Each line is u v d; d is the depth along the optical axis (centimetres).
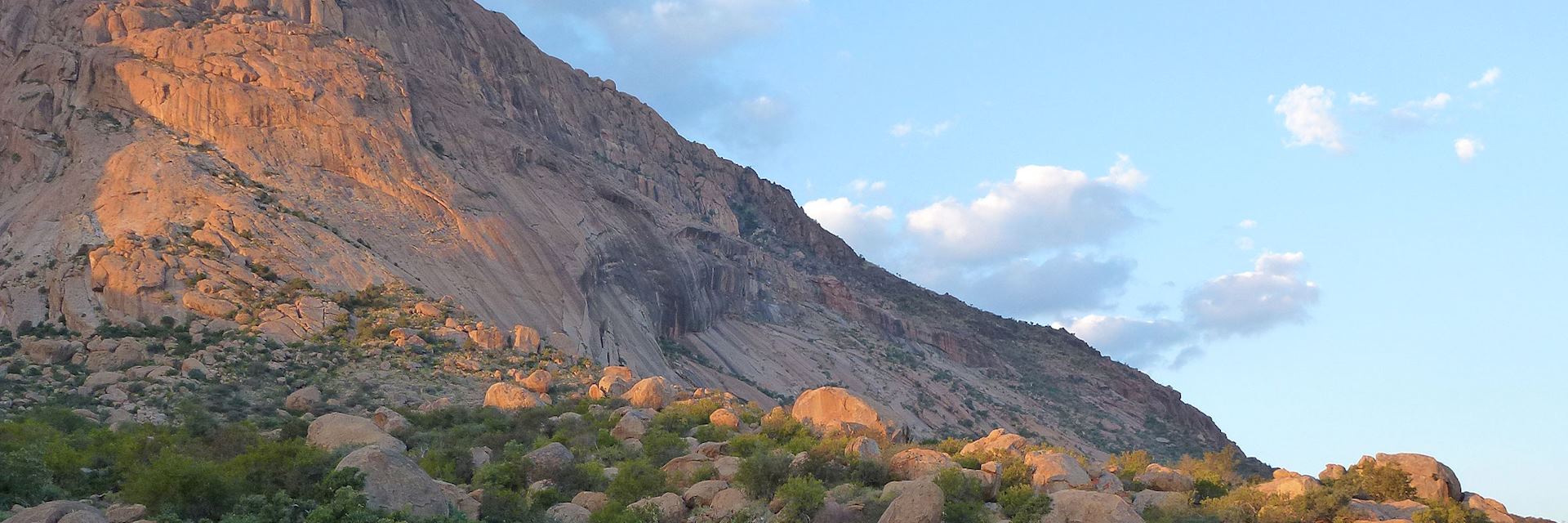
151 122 12519
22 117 12719
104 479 5456
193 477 4975
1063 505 5309
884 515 5141
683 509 5444
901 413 15912
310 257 10619
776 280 19675
